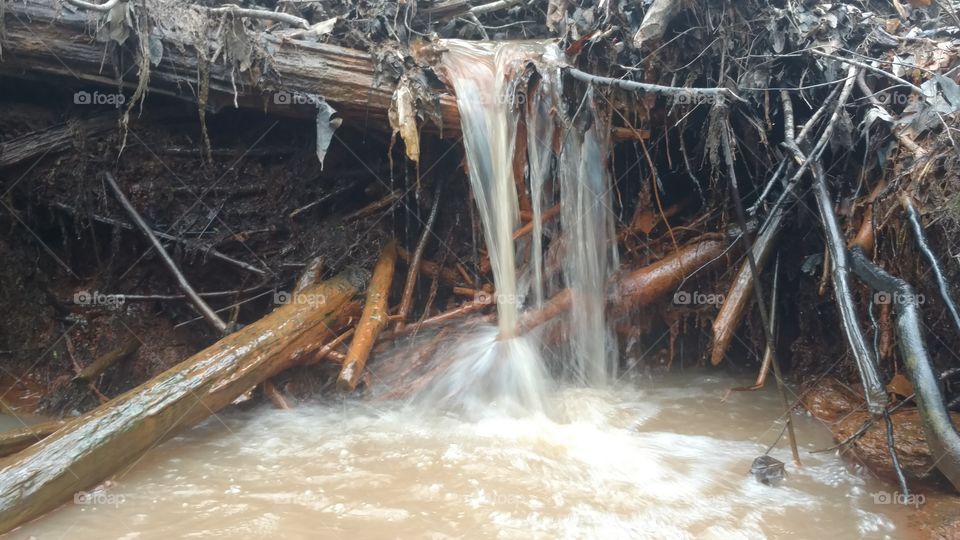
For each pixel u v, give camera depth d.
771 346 0.92
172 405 0.89
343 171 1.25
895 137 1.05
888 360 1.00
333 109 1.09
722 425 1.01
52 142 1.13
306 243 1.22
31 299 1.16
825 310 1.14
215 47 1.07
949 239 0.96
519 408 1.07
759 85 1.13
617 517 0.77
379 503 0.79
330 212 1.25
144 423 0.86
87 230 1.17
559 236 1.15
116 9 1.01
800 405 1.07
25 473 0.77
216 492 0.82
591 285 1.16
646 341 1.23
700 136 1.17
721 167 1.18
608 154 1.13
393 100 1.09
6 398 1.08
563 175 1.11
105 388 1.09
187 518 0.76
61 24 1.03
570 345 1.16
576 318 1.15
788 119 1.08
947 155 0.99
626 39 1.12
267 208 1.23
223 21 1.07
